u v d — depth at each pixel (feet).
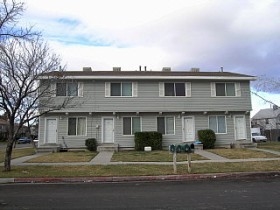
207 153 71.31
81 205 26.63
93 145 83.97
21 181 42.39
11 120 48.44
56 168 50.44
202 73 95.55
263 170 48.62
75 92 85.51
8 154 48.37
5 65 47.67
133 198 29.63
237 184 38.27
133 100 87.97
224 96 91.40
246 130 92.07
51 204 27.14
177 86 90.17
